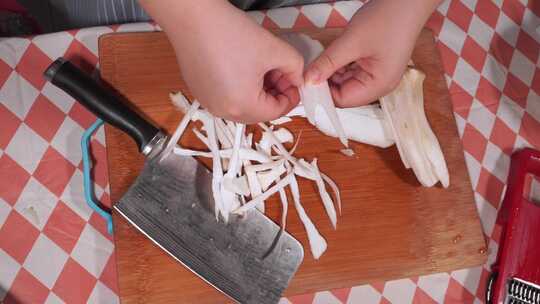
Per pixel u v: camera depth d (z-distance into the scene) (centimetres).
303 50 89
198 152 86
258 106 61
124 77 87
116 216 81
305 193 89
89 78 80
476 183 100
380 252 89
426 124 92
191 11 51
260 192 87
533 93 105
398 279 89
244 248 83
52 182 86
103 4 90
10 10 116
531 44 108
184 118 86
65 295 82
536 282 87
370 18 67
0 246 82
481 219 98
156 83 88
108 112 80
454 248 91
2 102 86
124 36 88
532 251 88
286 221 87
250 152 87
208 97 61
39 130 87
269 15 97
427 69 98
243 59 55
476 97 103
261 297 82
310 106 71
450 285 94
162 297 81
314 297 89
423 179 90
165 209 81
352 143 92
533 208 91
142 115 87
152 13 53
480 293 95
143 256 81
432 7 67
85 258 84
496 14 107
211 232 82
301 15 99
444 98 98
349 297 90
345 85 74
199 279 82
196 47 54
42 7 99
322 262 86
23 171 85
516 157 102
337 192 89
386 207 91
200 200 83
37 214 84
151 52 89
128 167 84
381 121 91
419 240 90
